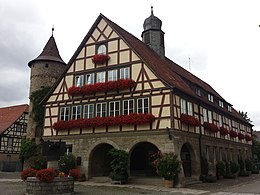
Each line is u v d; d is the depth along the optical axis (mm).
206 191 14734
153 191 14305
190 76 28609
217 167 23000
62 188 12492
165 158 16188
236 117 32031
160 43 25234
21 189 14422
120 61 19859
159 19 25766
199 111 21578
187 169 20234
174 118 17219
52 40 30094
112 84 19250
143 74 18672
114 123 18625
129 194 13062
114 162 17625
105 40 20844
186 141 18438
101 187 15734
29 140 26594
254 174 31297
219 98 28938
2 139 34938
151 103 17922
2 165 33250
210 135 23109
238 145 31609
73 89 20859
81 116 20594
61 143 14977
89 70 21062
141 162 21328
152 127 17531
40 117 26812
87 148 19859
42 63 28141
